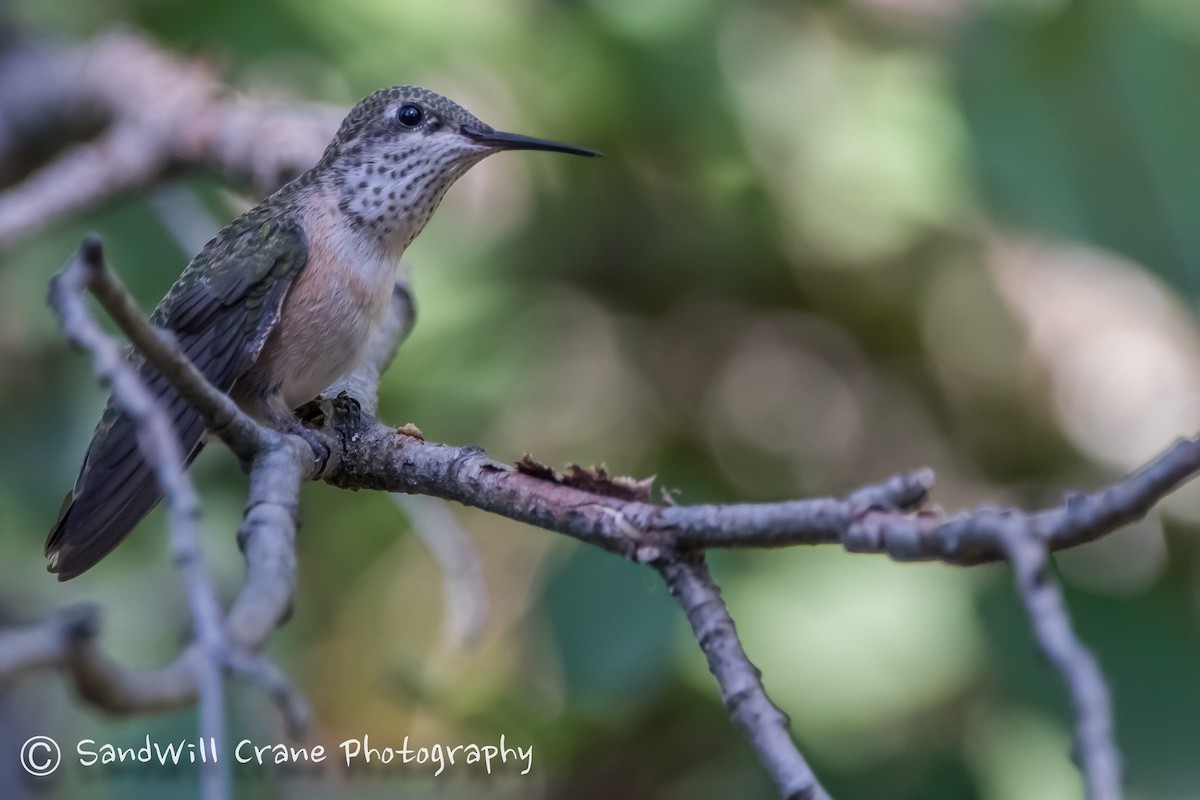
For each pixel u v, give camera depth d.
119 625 9.74
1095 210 10.45
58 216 9.36
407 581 10.66
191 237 9.73
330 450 6.09
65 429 10.13
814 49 11.38
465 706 8.79
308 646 10.49
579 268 10.92
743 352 11.61
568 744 8.67
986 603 8.88
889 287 11.61
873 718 8.67
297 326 7.62
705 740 8.85
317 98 11.11
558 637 8.47
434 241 10.25
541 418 10.88
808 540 4.45
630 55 10.34
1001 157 10.54
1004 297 12.05
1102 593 8.89
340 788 8.77
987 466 12.12
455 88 10.98
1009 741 8.56
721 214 10.89
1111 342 12.23
